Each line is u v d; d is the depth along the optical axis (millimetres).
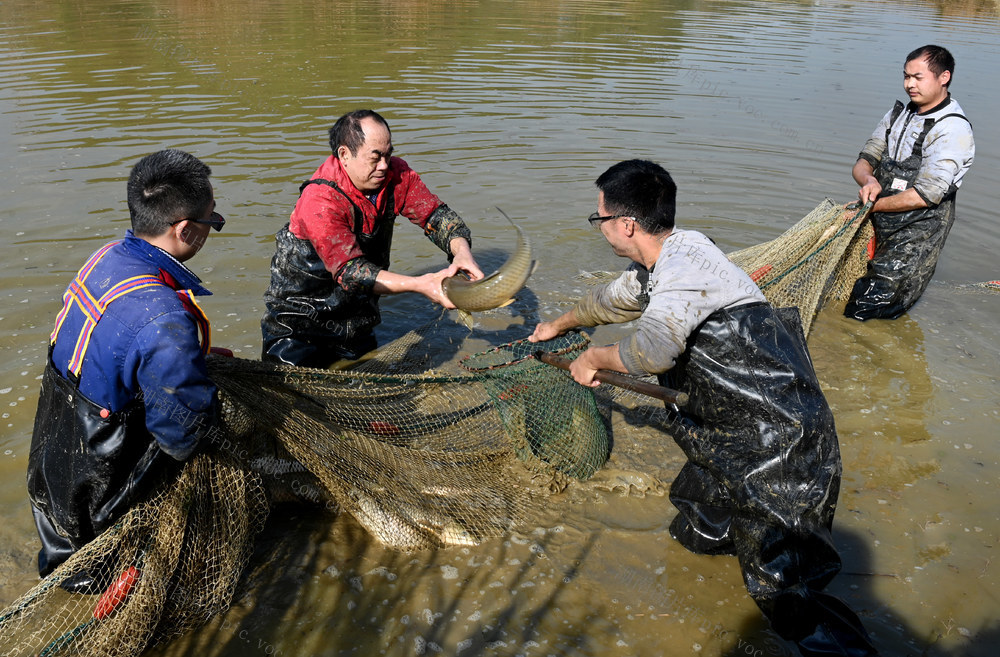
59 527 3123
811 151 9461
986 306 6176
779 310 3199
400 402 4309
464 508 3822
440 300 4094
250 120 9695
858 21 18984
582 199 7941
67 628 3152
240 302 5773
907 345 5598
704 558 3652
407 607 3340
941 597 3438
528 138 9578
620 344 3141
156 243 2982
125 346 2824
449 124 9922
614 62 13688
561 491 4066
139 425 3043
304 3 18766
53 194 7406
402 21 16938
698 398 3230
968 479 4199
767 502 3096
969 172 8961
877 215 5867
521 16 18188
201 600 3227
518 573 3539
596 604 3385
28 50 12758
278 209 7246
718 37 16297
